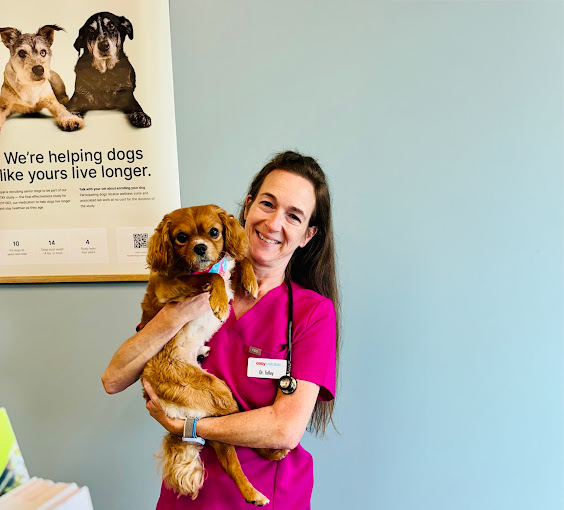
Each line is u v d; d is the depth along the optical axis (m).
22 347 1.82
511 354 1.75
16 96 1.68
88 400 1.83
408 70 1.66
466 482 1.80
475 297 1.73
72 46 1.65
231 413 1.14
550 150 1.67
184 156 1.71
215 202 1.73
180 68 1.68
